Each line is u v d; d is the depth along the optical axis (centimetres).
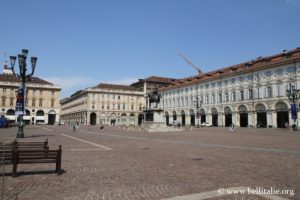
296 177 935
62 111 17862
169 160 1306
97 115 11631
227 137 3034
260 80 6675
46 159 962
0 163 897
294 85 5850
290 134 3631
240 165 1170
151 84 12619
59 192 756
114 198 701
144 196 718
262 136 3188
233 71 7569
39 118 9981
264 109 6581
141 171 1039
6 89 9538
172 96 10188
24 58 2559
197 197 708
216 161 1277
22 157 930
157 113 5072
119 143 2259
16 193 745
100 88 11800
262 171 1039
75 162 1241
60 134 3612
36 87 9994
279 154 1522
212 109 8244
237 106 7325
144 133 4069
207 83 8450
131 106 12244
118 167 1121
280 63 6147
